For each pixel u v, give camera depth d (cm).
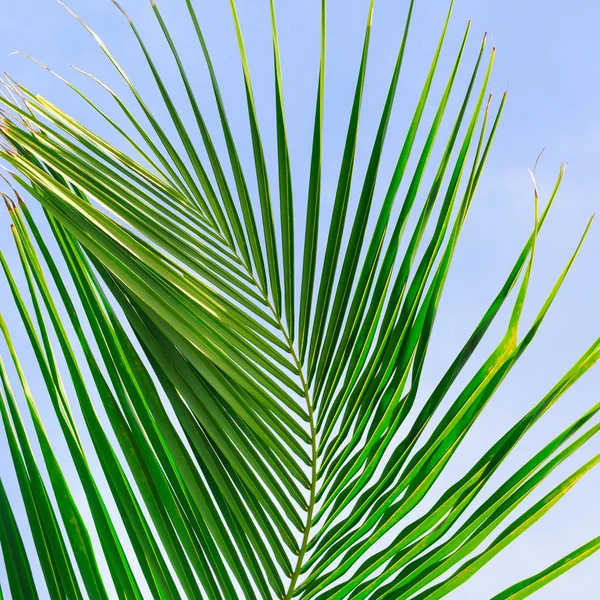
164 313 265
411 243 276
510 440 259
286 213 288
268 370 283
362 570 264
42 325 269
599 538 251
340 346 282
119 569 256
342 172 279
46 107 284
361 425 279
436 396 270
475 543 258
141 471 263
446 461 266
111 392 266
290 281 291
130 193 281
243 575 264
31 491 256
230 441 273
